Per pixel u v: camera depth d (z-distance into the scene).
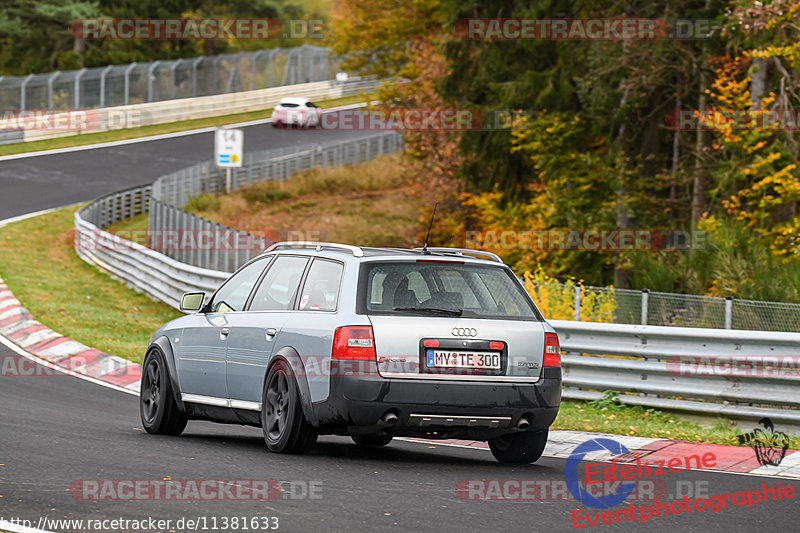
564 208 114.81
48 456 31.55
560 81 118.62
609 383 50.41
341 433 32.78
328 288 33.75
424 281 33.56
